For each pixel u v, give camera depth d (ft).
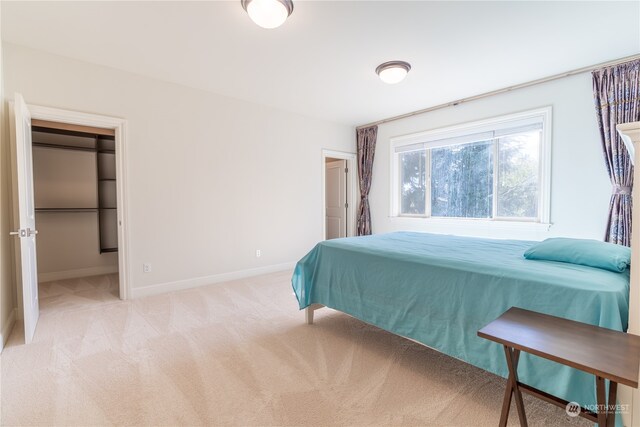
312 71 10.58
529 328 3.63
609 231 9.69
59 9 7.09
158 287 11.44
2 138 8.27
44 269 13.47
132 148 10.74
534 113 11.39
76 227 14.29
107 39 8.48
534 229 11.50
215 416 4.93
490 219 13.04
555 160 10.96
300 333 8.13
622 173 9.41
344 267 8.06
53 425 4.73
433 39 8.48
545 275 4.89
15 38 8.40
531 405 5.20
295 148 15.61
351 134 18.21
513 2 6.88
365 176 17.76
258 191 14.26
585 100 10.27
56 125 9.84
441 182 14.82
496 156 12.75
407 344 7.54
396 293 6.79
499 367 5.07
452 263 6.05
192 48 8.98
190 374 6.12
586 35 8.23
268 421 4.83
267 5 6.55
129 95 10.63
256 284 12.76
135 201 10.85
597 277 4.71
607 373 2.72
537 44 8.72
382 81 11.25
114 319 8.93
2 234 7.94
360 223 18.11
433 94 12.80
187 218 12.10
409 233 11.36
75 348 7.17
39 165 13.46
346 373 6.21
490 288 5.31
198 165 12.34
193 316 9.22
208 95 12.53
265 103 14.05
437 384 5.85
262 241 14.49
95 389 5.61
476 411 5.09
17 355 6.83
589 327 3.63
